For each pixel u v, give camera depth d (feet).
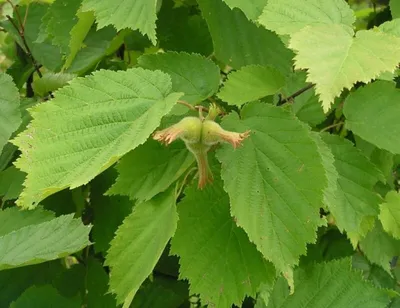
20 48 2.31
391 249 2.03
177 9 2.11
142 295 2.10
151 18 1.65
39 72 2.22
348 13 1.61
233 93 1.68
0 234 1.84
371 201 1.77
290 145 1.52
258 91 1.69
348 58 1.46
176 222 1.49
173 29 2.11
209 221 1.58
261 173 1.51
